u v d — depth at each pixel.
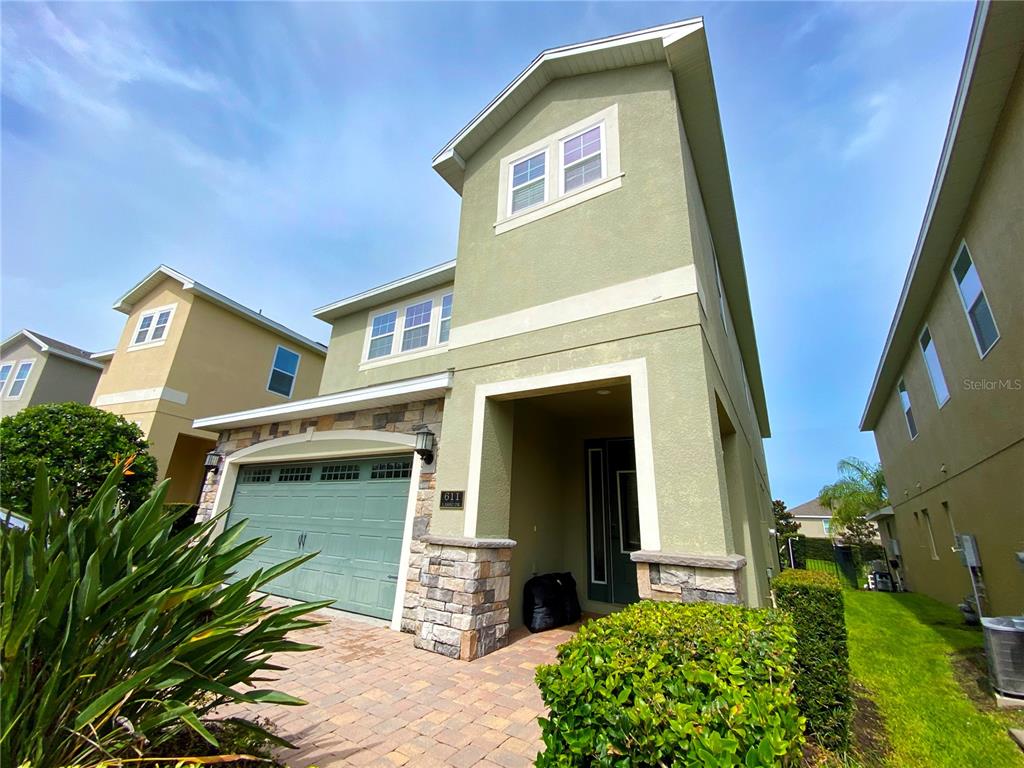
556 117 7.61
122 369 14.45
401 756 3.34
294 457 9.25
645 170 6.28
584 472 8.97
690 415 4.92
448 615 5.77
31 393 18.09
